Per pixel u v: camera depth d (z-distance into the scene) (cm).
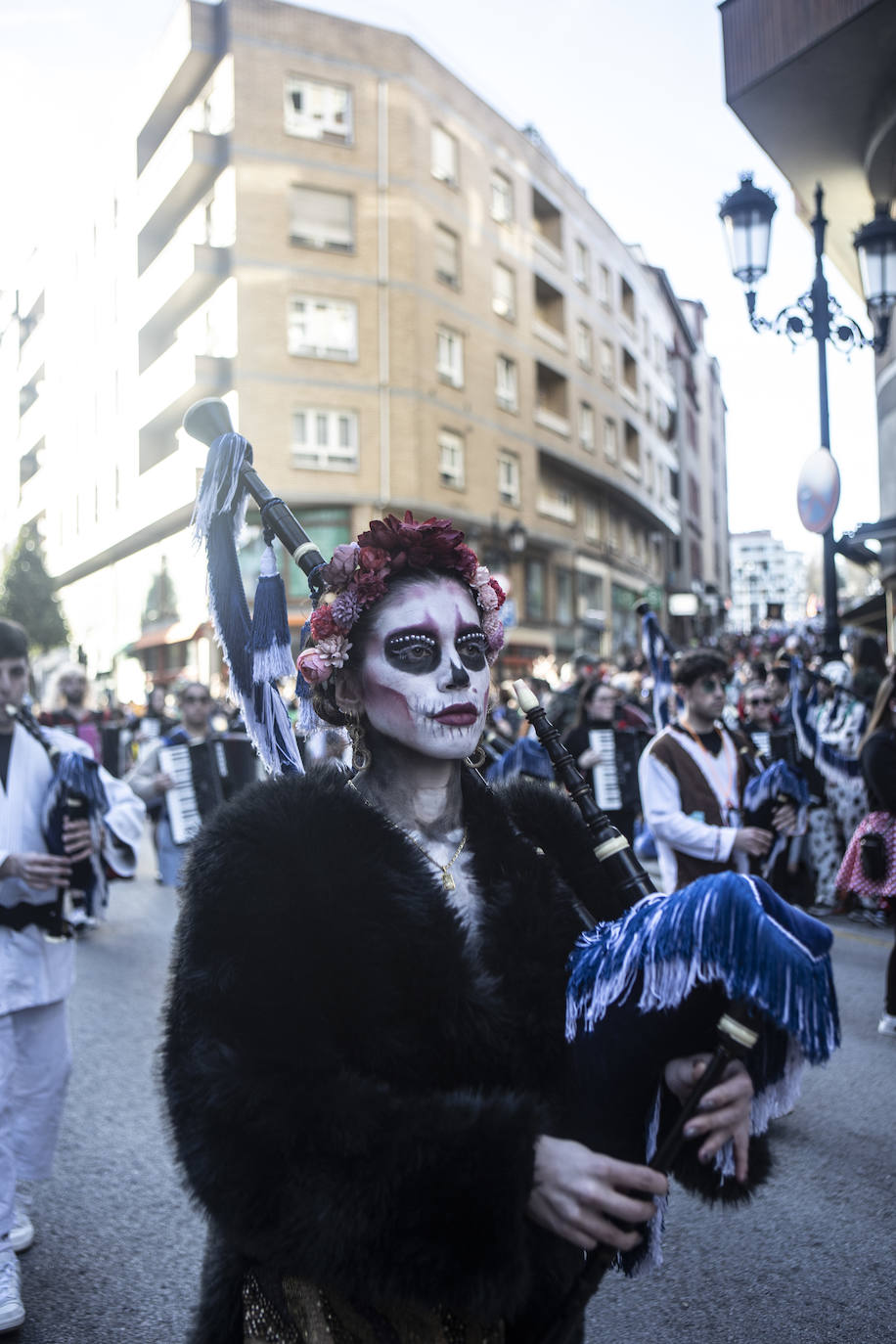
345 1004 146
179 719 1678
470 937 162
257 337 2623
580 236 3819
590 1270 153
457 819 179
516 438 3250
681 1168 166
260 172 2650
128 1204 405
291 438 2625
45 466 4728
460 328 2964
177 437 3194
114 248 3541
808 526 963
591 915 185
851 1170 421
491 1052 152
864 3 1039
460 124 3014
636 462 4441
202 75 2834
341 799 156
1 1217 333
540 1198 143
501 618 185
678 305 5491
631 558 4559
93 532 3859
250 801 156
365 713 179
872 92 1177
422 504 2742
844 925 884
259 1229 139
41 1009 368
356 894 148
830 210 1479
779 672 955
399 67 2784
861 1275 346
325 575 180
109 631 3878
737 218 965
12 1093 364
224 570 201
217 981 145
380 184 2744
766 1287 340
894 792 582
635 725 834
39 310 4909
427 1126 137
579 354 3778
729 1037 150
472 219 3061
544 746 196
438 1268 134
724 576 7606
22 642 373
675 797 504
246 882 147
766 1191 405
